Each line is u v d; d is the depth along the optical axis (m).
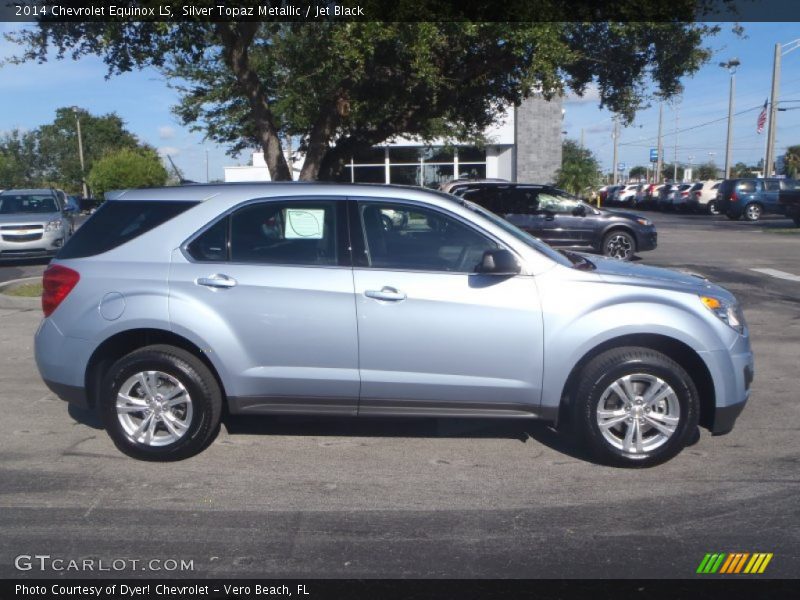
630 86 14.40
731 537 4.71
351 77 11.70
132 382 5.80
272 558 4.49
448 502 5.22
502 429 6.63
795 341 9.97
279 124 16.88
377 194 5.81
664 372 5.57
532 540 4.69
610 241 18.31
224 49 12.97
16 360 9.08
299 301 5.62
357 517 5.00
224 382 5.73
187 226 5.83
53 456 6.05
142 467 5.82
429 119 14.29
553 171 33.78
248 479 5.61
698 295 5.70
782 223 33.06
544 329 5.58
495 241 5.71
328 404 5.74
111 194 6.12
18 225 19.72
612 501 5.21
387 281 5.61
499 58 12.16
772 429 6.59
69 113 50.06
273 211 5.82
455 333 5.59
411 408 5.72
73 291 5.81
